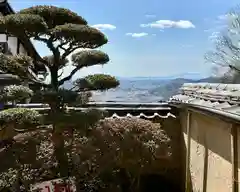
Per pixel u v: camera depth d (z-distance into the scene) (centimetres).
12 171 624
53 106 647
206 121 726
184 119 918
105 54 676
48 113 653
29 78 670
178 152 958
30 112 604
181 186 934
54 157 660
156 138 767
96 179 698
